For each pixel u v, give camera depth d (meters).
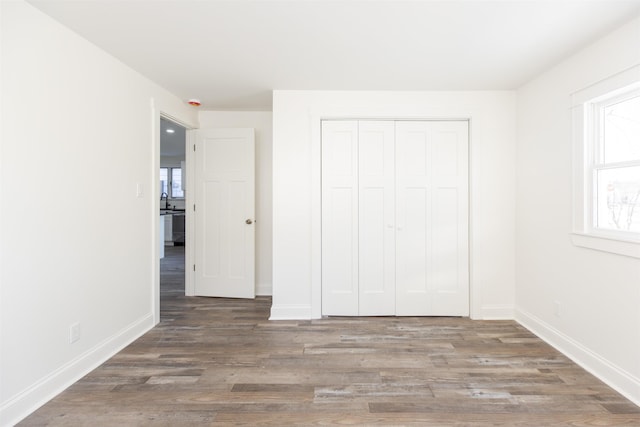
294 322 2.96
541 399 1.79
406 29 1.95
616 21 1.83
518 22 1.86
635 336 1.79
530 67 2.48
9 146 1.61
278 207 3.03
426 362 2.20
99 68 2.21
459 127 3.06
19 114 1.66
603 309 2.00
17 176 1.65
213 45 2.17
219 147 3.68
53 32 1.85
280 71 2.58
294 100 3.00
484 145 2.99
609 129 2.08
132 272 2.59
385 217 3.09
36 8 1.74
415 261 3.09
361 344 2.49
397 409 1.70
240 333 2.71
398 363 2.19
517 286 2.96
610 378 1.93
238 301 3.59
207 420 1.61
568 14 1.77
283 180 3.02
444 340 2.56
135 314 2.63
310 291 3.05
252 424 1.58
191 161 3.74
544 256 2.58
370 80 2.75
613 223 2.05
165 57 2.35
